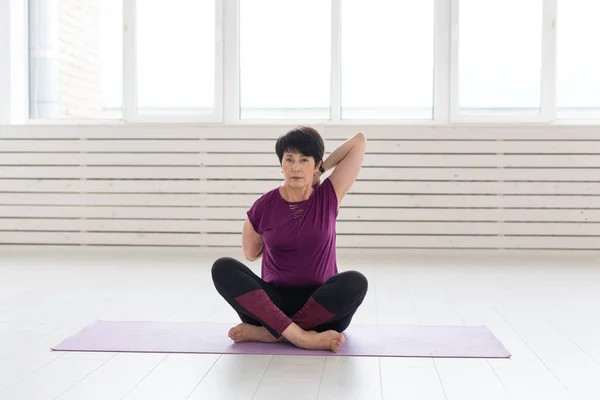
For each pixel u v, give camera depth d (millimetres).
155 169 5391
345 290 2559
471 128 5242
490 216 5277
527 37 5395
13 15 5559
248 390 2164
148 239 5418
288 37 5523
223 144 5348
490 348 2654
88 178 5430
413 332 2904
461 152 5258
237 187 5359
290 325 2566
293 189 2643
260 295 2574
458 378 2299
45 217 5465
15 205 5469
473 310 3379
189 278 4258
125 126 5395
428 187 5277
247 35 5543
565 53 5465
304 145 2584
